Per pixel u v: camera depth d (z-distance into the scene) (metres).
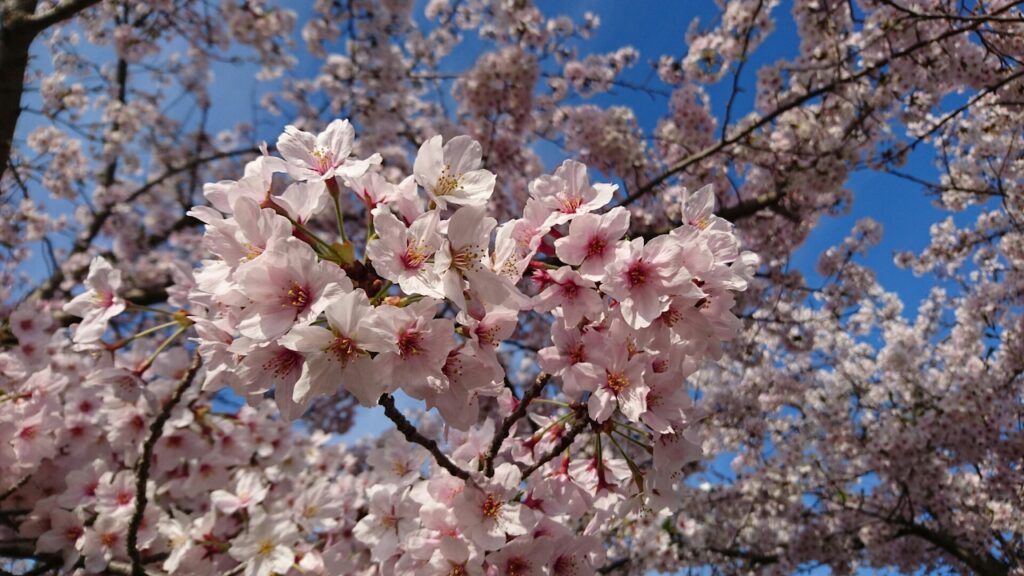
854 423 9.44
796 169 7.30
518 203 8.44
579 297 1.94
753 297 8.87
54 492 4.14
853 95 7.01
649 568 8.12
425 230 1.69
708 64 7.88
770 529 9.48
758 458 9.48
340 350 1.59
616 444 2.25
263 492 3.77
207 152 10.61
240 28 8.54
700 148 8.12
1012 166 7.95
